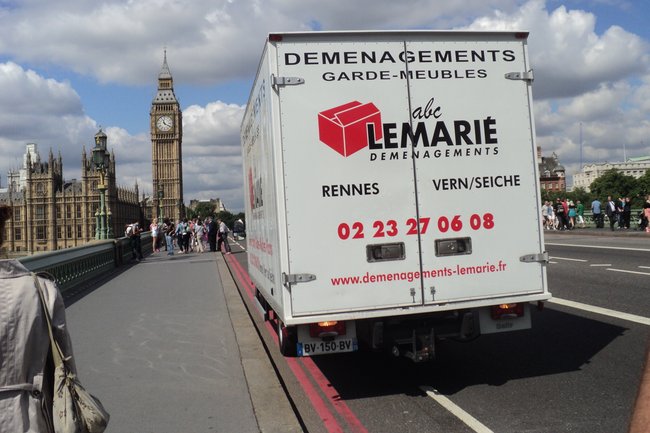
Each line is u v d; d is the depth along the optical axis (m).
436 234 5.72
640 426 1.93
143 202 182.25
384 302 5.62
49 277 2.38
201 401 5.52
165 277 16.91
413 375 6.71
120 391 5.86
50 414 2.29
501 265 5.84
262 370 6.58
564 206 37.06
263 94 6.28
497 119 5.88
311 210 5.53
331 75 5.59
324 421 5.36
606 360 6.75
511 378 6.33
